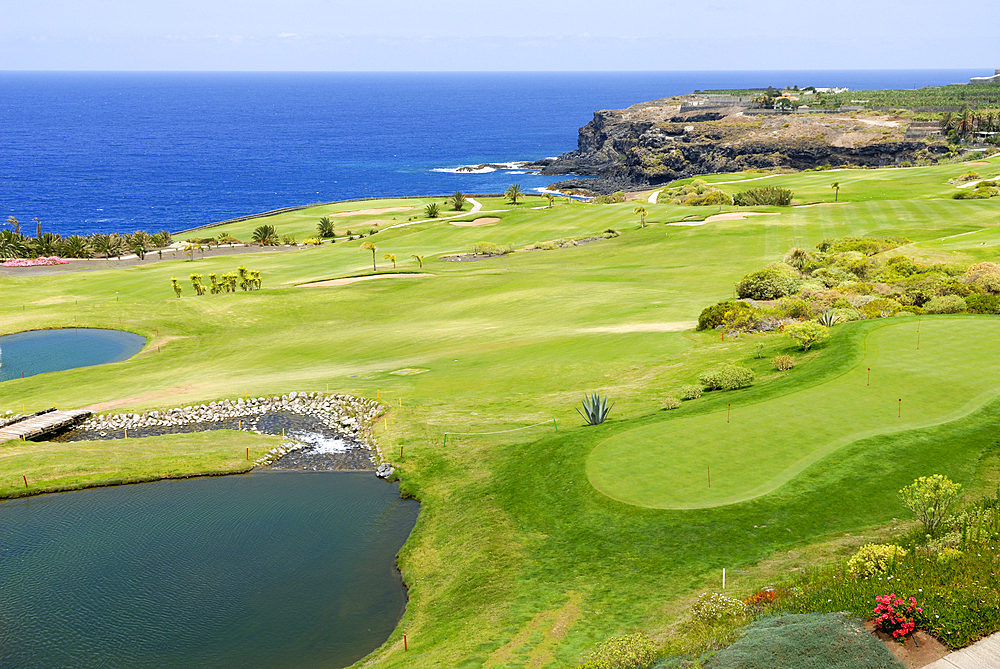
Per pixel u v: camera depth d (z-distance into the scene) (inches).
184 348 2204.7
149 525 1071.0
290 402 1641.2
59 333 2404.0
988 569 605.3
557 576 789.2
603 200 5580.7
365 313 2511.1
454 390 1599.4
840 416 1011.9
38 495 1193.4
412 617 796.6
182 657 750.5
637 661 592.1
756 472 895.1
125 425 1582.2
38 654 761.6
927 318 1427.2
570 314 2188.7
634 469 952.9
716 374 1299.2
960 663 505.7
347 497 1153.4
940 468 856.9
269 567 938.7
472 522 968.3
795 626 561.9
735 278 2463.1
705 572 738.2
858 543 738.2
